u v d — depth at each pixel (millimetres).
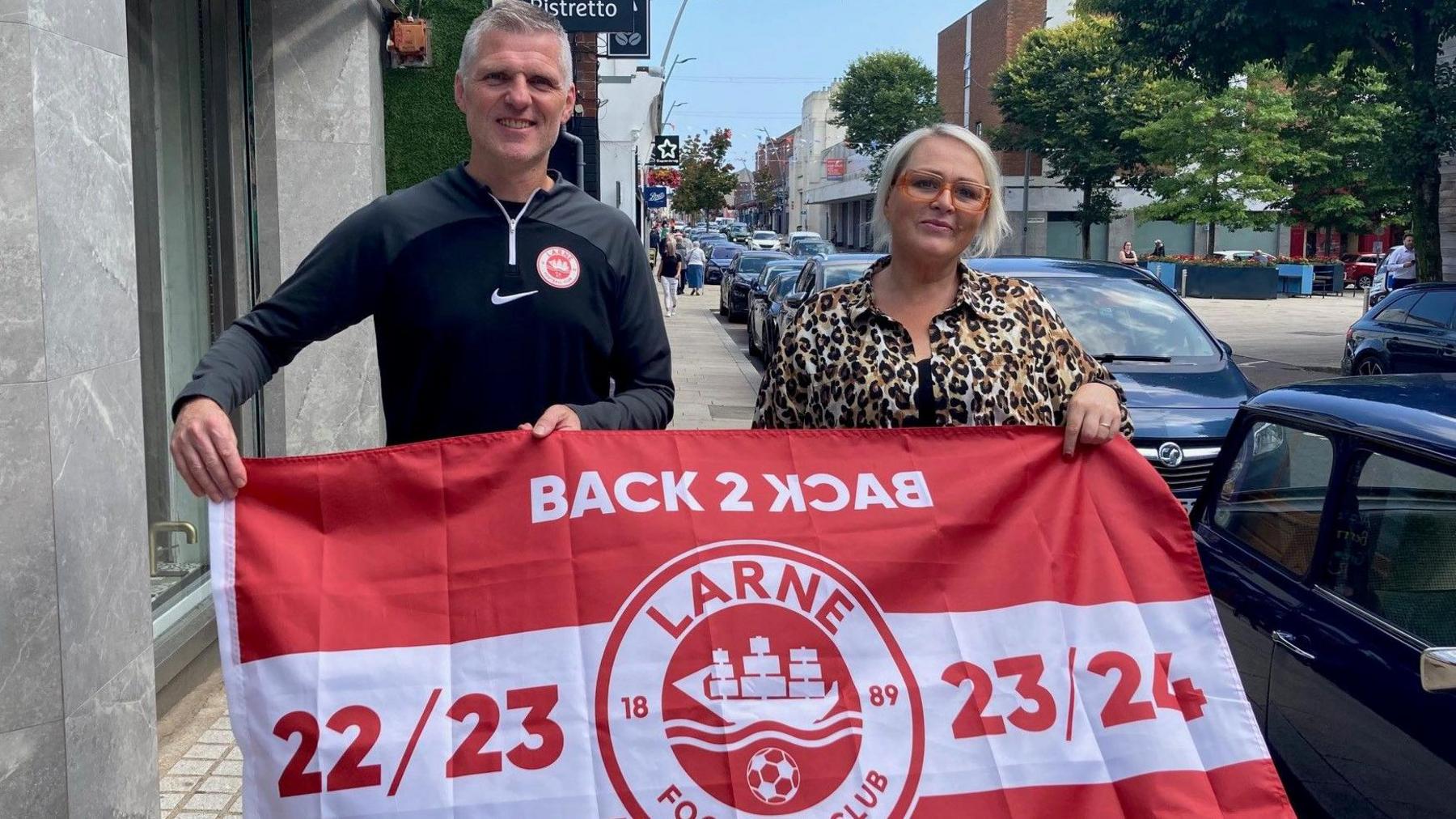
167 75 5566
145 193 5344
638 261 2955
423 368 2783
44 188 2742
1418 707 2898
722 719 2396
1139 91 45750
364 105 6566
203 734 4590
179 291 5684
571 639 2410
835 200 88688
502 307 2756
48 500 2768
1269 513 3850
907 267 2898
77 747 2891
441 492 2492
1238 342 22906
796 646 2465
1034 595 2580
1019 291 2973
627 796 2328
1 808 2760
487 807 2299
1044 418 2898
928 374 2834
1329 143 41031
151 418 5441
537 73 2709
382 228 2746
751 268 26562
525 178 2811
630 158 24469
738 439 2629
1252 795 2488
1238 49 18172
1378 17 17031
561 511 2506
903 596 2537
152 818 3303
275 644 2344
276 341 2682
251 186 6363
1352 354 14883
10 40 2664
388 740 2316
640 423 2816
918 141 2855
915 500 2621
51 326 2770
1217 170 39688
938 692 2473
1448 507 3031
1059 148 48344
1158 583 2631
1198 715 2551
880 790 2393
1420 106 17641
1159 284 8680
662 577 2471
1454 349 12977
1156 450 6727
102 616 3020
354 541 2443
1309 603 3473
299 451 6699
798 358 2949
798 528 2557
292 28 6426
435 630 2396
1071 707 2508
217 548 2375
